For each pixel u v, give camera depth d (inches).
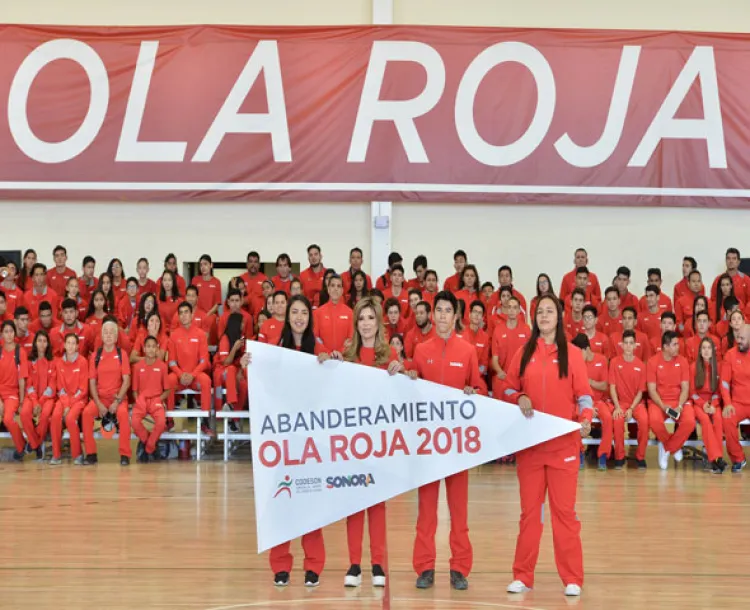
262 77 473.7
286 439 191.5
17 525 255.3
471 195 475.8
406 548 236.1
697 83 476.1
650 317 432.1
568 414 194.7
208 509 277.4
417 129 475.2
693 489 317.4
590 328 393.1
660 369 368.8
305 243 485.1
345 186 475.5
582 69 475.8
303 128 474.3
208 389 378.3
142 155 473.1
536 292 487.5
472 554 217.2
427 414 192.5
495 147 475.5
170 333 393.7
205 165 473.7
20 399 370.6
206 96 472.7
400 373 193.2
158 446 385.1
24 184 472.1
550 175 476.1
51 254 481.4
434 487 197.6
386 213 477.7
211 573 208.7
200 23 484.7
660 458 366.0
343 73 473.7
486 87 475.2
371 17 486.0
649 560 221.8
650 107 476.7
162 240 483.8
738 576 208.4
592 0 486.9
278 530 189.9
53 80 471.8
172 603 185.5
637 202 477.1
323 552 198.8
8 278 433.7
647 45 477.1
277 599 188.4
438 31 474.9
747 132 476.4
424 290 442.0
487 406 191.6
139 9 484.7
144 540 239.3
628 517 270.8
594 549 232.5
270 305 371.9
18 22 482.6
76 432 363.3
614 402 366.0
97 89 472.1
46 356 372.2
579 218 486.9
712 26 486.9
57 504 283.7
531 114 475.5
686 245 486.9
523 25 486.0
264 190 475.5
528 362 195.8
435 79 474.3
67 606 183.2
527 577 195.2
